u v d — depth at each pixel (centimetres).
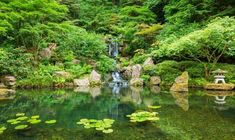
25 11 1517
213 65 1398
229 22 1358
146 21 2361
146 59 1691
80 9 2598
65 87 1462
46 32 1727
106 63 1792
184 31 1677
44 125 635
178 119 673
